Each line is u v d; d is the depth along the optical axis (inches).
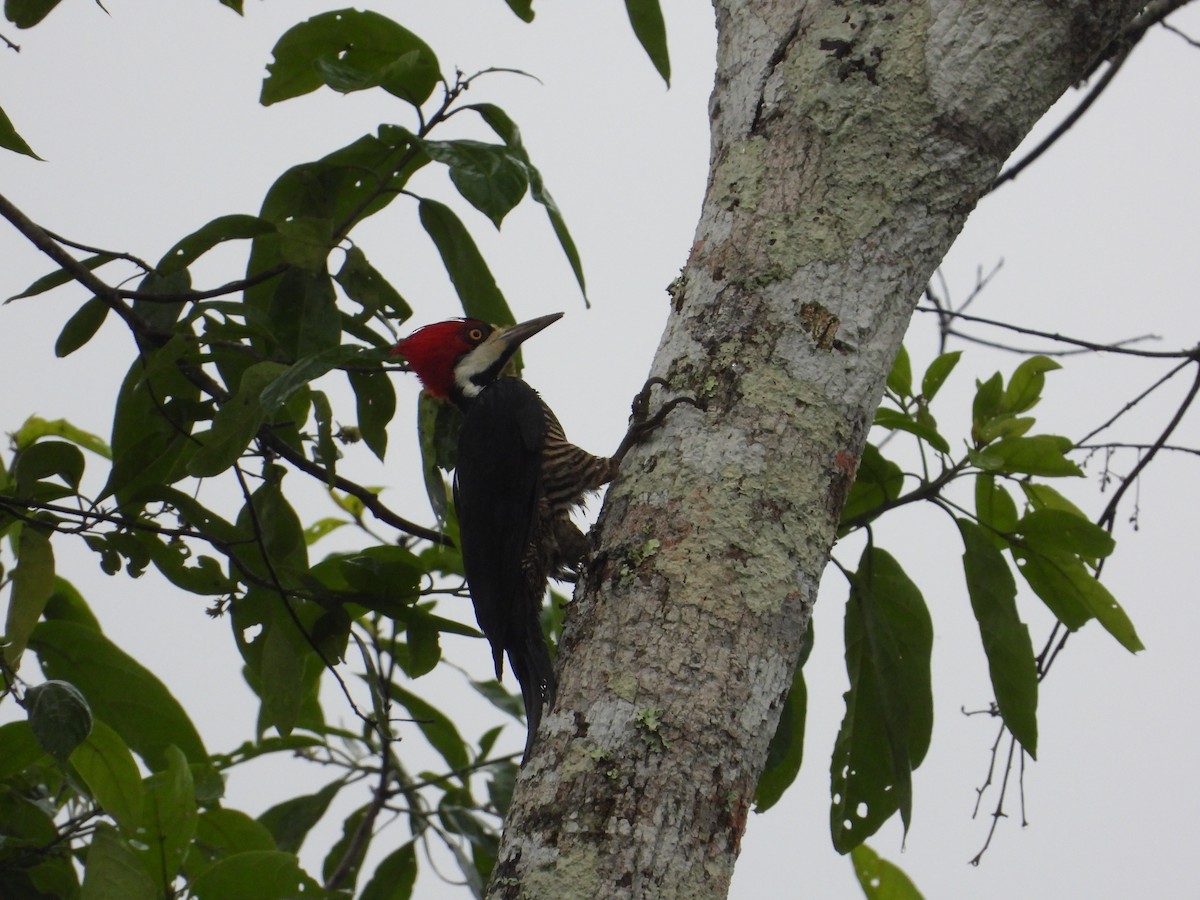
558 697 253.4
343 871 435.2
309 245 341.4
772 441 272.7
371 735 473.7
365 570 366.3
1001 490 374.9
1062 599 372.2
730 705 245.3
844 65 302.4
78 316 361.1
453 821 445.4
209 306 340.5
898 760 373.4
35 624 331.0
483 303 380.5
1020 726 365.7
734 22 326.3
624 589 259.3
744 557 259.9
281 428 389.7
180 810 322.0
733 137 310.8
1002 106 301.1
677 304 301.1
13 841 336.2
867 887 422.0
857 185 294.8
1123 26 317.7
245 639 372.8
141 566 355.9
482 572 358.0
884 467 380.8
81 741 299.7
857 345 284.7
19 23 363.6
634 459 282.4
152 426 357.7
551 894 224.8
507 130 353.4
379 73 328.5
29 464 348.2
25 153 321.1
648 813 232.2
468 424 377.7
